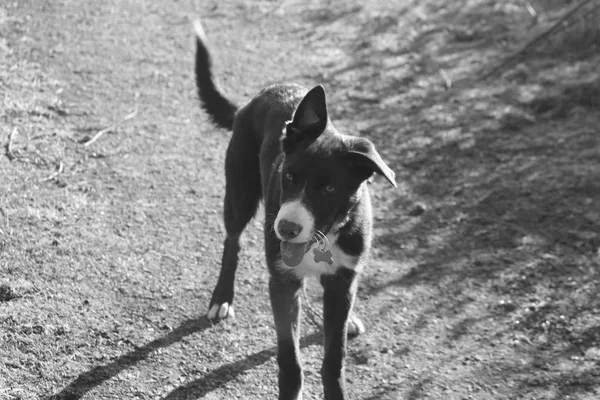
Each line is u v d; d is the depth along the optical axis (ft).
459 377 8.85
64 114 11.83
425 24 17.33
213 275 9.73
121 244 9.88
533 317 9.47
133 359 8.71
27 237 9.62
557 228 10.62
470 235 10.57
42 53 13.41
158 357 8.77
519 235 10.53
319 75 14.49
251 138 9.25
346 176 8.12
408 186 11.39
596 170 11.55
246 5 17.92
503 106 13.24
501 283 9.88
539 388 8.75
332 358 8.43
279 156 8.62
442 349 9.13
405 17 17.71
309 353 9.05
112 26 15.39
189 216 10.48
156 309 9.22
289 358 8.36
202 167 11.37
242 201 9.32
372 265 10.09
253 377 8.71
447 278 9.95
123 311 9.14
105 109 12.17
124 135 11.69
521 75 14.46
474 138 12.34
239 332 9.14
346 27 17.07
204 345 8.96
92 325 8.91
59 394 8.30
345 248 8.37
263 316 9.36
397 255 10.25
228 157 9.38
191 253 9.96
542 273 10.00
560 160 11.80
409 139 12.32
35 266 9.34
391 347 9.14
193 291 9.50
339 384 8.41
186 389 8.52
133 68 13.69
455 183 11.44
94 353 8.68
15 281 9.13
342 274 8.46
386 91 13.93
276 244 8.38
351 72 14.71
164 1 17.46
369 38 16.40
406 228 10.67
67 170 10.78
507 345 9.18
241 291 9.61
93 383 8.45
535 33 16.16
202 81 10.11
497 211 10.93
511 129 12.55
